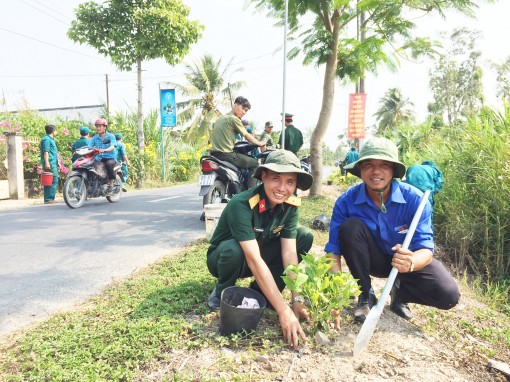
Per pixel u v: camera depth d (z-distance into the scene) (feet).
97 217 22.76
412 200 9.26
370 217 9.50
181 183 55.77
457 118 23.54
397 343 8.74
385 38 26.84
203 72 86.74
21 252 15.35
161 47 41.70
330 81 28.50
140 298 10.23
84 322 8.92
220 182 20.07
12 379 6.84
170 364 7.35
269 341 8.21
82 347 7.80
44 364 7.18
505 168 17.94
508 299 15.02
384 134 41.32
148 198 32.48
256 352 7.86
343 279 8.49
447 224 20.24
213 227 15.33
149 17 39.83
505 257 17.79
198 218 22.50
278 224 9.03
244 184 21.02
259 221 8.82
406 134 33.99
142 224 20.70
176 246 16.17
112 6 40.06
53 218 22.40
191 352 7.72
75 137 38.86
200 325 8.63
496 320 11.20
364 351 8.20
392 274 8.56
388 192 9.29
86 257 14.65
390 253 9.72
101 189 27.53
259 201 8.68
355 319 9.43
